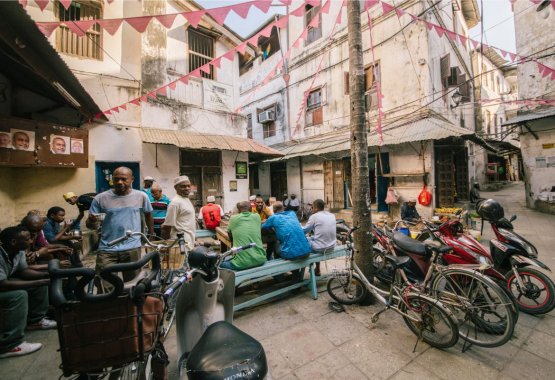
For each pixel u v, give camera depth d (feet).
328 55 40.06
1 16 8.86
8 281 8.38
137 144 24.47
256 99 53.67
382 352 8.57
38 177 19.93
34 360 8.50
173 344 9.38
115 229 9.88
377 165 33.65
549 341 8.88
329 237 13.20
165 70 26.63
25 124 16.87
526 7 32.58
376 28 34.14
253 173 54.44
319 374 7.67
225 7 10.22
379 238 14.19
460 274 9.68
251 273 10.94
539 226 25.48
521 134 34.45
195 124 28.60
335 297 11.96
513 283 11.81
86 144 20.76
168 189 26.11
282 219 12.70
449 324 8.29
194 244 12.72
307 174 42.93
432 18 31.14
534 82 32.50
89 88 22.49
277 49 48.73
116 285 4.77
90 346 4.81
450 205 29.40
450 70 33.35
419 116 29.81
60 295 4.67
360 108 11.89
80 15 22.36
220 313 7.27
